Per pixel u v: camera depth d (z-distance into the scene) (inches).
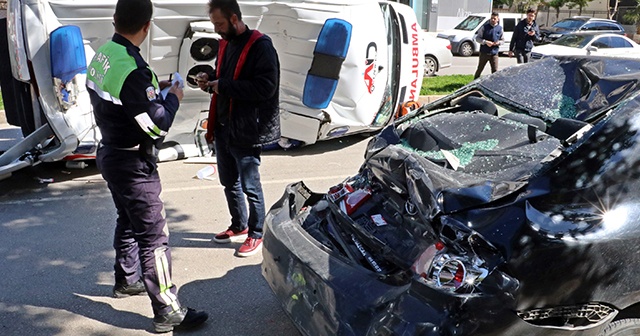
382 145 134.9
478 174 110.5
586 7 1691.7
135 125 128.2
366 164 136.5
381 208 121.4
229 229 191.9
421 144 128.2
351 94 287.7
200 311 145.7
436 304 91.0
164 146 285.6
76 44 231.9
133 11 126.0
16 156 241.0
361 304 100.4
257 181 176.7
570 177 100.3
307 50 274.8
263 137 169.6
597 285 95.0
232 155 173.8
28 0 221.6
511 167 109.3
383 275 104.0
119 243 154.3
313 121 287.1
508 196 99.4
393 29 317.7
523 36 497.4
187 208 223.9
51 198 234.1
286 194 144.3
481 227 95.5
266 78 161.9
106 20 239.9
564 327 95.0
